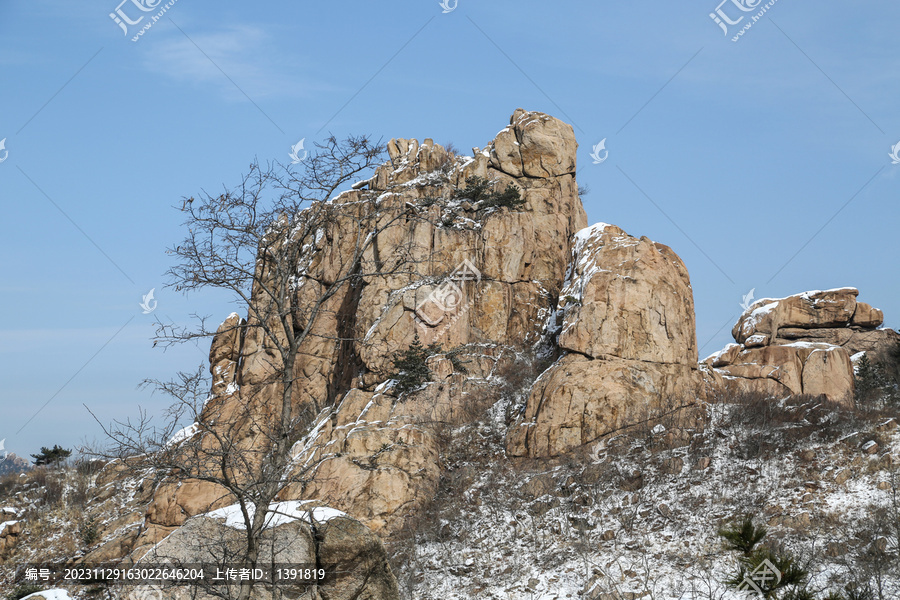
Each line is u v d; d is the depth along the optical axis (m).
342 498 29.70
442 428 34.09
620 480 27.66
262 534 17.14
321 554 17.44
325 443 34.09
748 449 28.19
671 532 23.95
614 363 33.69
